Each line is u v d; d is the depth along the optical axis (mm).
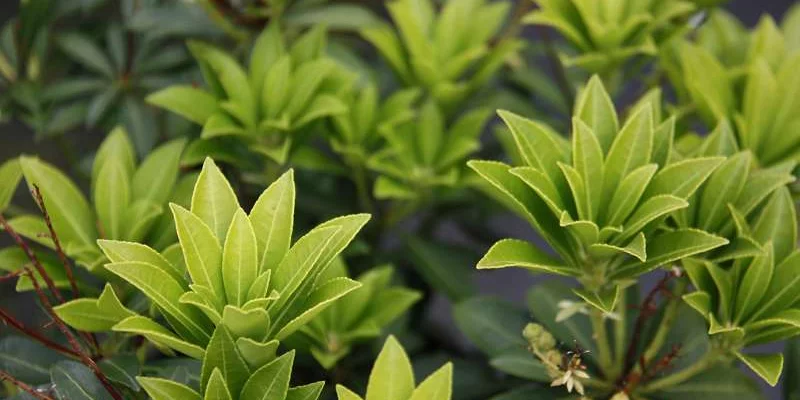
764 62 854
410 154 928
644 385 829
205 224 716
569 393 828
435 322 1003
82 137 1059
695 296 771
